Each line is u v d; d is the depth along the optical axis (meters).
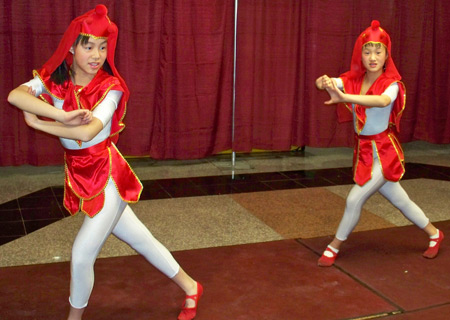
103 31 2.17
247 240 3.61
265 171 5.24
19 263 3.18
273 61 5.34
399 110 3.11
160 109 5.11
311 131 5.56
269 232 3.75
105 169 2.26
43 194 4.41
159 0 4.81
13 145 4.79
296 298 2.83
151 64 4.94
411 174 5.24
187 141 5.20
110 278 3.00
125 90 2.30
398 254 3.41
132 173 2.38
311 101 5.49
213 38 5.07
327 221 3.99
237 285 2.96
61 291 2.84
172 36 4.97
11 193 4.41
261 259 3.29
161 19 4.88
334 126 5.61
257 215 4.08
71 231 3.69
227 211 4.14
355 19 5.45
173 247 3.46
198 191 4.59
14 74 4.65
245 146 5.42
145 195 4.45
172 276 2.54
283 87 5.41
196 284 2.61
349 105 3.20
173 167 5.27
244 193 4.57
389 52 3.11
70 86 2.20
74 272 2.25
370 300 2.82
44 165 4.84
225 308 2.71
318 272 3.14
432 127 6.04
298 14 5.30
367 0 5.43
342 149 6.12
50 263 3.17
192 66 5.05
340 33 5.42
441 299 2.85
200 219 3.96
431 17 5.77
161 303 2.76
